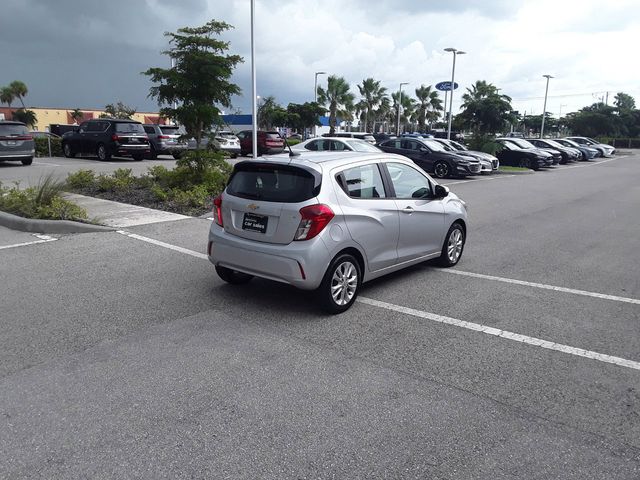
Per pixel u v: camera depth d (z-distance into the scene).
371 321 5.14
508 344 4.65
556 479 2.88
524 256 7.98
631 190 17.66
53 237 8.31
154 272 6.56
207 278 6.37
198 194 11.44
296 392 3.74
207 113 12.14
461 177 21.84
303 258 4.89
